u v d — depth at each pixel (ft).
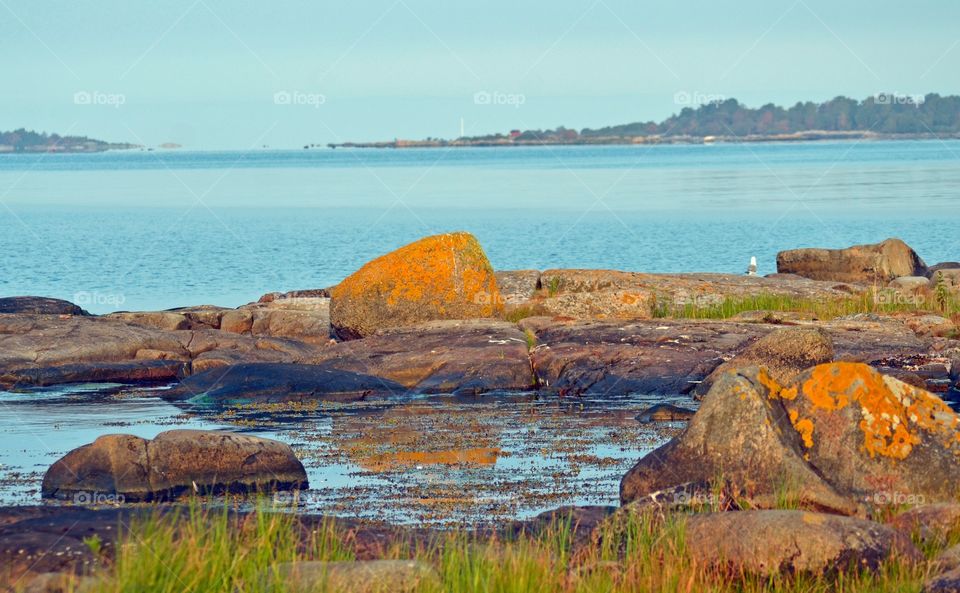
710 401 47.91
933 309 101.60
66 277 179.01
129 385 85.76
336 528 39.99
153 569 32.01
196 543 33.86
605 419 71.05
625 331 90.48
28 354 88.07
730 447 46.44
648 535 39.58
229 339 95.25
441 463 59.26
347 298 99.91
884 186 413.80
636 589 35.19
